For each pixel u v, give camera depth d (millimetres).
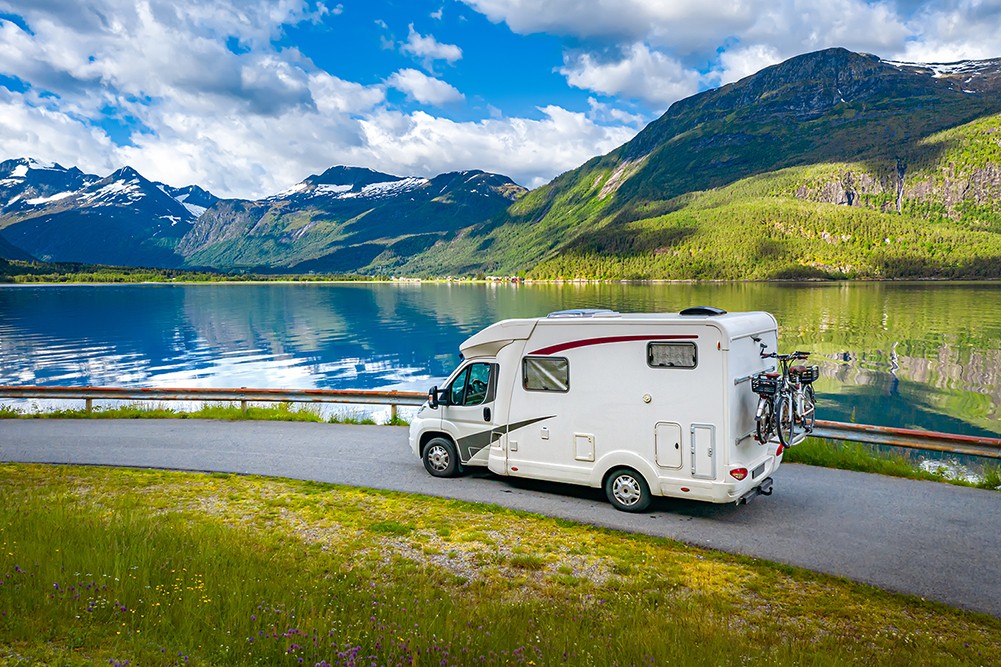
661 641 5867
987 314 93688
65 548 7566
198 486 12344
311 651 5293
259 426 18766
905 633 6855
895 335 71000
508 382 11875
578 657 5531
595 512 10781
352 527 10070
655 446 10383
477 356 12320
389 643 5531
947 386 43844
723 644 6027
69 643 5203
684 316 10609
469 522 10320
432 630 5918
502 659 5344
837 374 48344
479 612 6762
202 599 6383
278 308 128250
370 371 52000
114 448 15781
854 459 13508
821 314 96750
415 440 13148
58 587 6270
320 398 20719
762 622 7086
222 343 72125
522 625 6359
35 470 13492
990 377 46844
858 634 6852
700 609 7211
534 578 8281
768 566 8594
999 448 12195
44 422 19625
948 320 86125
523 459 11719
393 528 9977
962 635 6871
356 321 99312
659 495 10484
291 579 7430
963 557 8797
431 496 11672
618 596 7684
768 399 10055
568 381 11188
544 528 10062
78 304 137250
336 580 7832
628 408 10609
